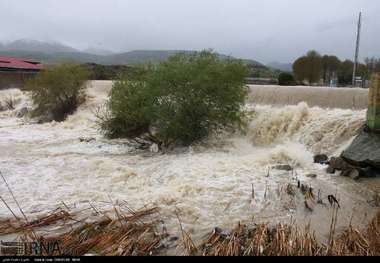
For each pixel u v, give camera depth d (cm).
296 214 742
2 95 2911
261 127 1401
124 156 1286
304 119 1316
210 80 1326
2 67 3247
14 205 814
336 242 602
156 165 1132
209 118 1351
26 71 3481
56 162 1183
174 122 1318
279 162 1061
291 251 571
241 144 1355
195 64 1395
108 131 1572
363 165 926
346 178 912
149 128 1438
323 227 686
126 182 970
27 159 1235
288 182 889
